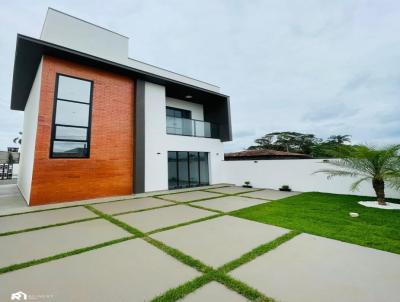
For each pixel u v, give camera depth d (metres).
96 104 8.70
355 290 2.16
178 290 2.19
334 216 5.30
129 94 9.86
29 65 8.44
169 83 11.02
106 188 8.64
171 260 2.97
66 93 8.00
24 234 4.20
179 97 13.59
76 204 7.23
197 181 12.91
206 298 2.06
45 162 7.27
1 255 3.19
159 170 10.61
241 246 3.44
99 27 9.29
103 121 8.83
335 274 2.50
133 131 9.78
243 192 10.18
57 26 8.11
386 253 3.08
